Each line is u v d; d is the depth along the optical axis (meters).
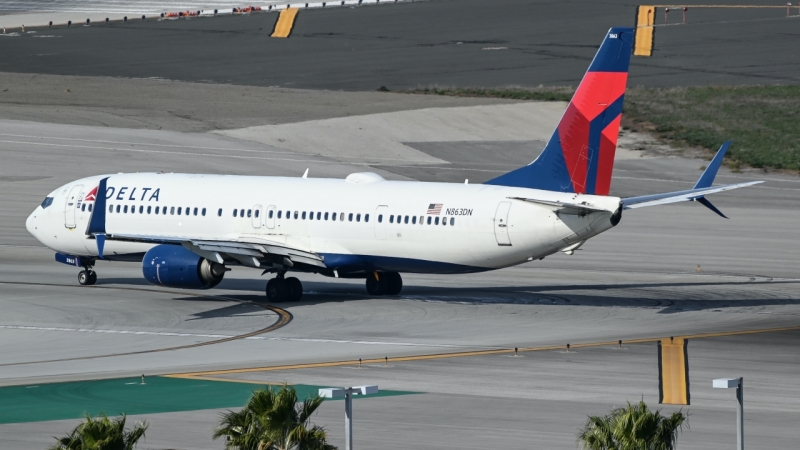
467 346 154.38
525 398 122.81
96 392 125.81
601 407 118.62
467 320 175.88
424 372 137.00
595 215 171.38
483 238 180.00
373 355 148.12
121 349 153.62
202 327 170.62
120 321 175.75
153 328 169.62
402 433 107.56
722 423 111.69
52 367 141.25
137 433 77.44
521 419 113.25
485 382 131.12
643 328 168.62
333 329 168.50
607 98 175.50
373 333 165.00
